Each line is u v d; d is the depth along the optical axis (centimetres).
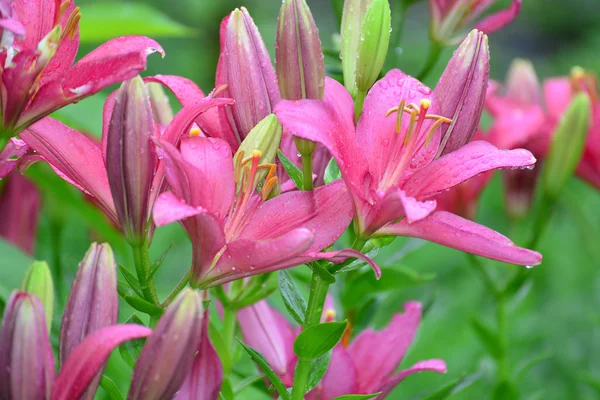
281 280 123
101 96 146
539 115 157
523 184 161
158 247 155
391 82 124
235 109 122
